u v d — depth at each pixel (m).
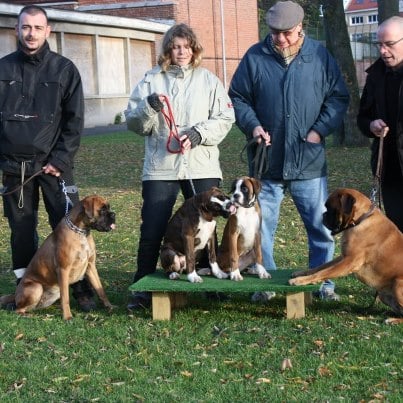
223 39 36.72
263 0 38.25
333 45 19.16
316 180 6.60
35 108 6.49
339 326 5.77
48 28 6.57
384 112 6.23
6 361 5.15
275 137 6.59
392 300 5.98
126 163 18.58
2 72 6.51
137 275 6.63
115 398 4.45
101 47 29.64
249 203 6.02
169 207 6.46
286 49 6.45
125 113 6.41
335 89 6.57
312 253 6.79
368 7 78.12
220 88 6.46
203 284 5.93
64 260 6.23
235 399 4.39
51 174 6.56
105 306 6.53
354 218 5.93
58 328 5.89
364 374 4.75
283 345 5.35
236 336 5.59
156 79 6.40
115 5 33.75
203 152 6.42
